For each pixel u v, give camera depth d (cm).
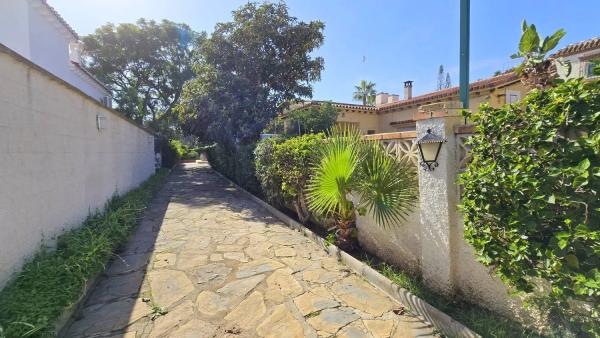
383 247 409
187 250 473
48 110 407
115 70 2325
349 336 255
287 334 260
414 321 277
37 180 372
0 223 295
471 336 240
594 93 171
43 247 376
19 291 279
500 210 214
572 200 175
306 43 1187
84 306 308
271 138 748
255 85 1186
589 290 164
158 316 290
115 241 471
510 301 254
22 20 911
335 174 383
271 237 540
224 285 352
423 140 296
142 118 2081
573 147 176
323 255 447
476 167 238
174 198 971
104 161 676
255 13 1140
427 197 315
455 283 297
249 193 1013
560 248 178
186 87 1245
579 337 201
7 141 311
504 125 214
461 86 337
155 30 2317
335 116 1516
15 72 329
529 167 192
